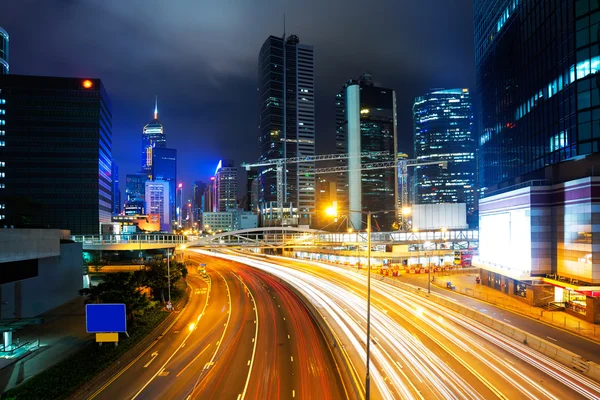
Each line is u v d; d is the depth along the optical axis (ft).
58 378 106.32
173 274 221.46
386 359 118.11
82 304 213.66
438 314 176.45
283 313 189.16
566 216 181.88
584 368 107.96
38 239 176.04
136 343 138.62
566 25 204.44
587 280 167.22
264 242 429.38
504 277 224.12
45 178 510.99
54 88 517.55
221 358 125.70
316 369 114.73
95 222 518.78
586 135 190.60
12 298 168.66
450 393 94.63
